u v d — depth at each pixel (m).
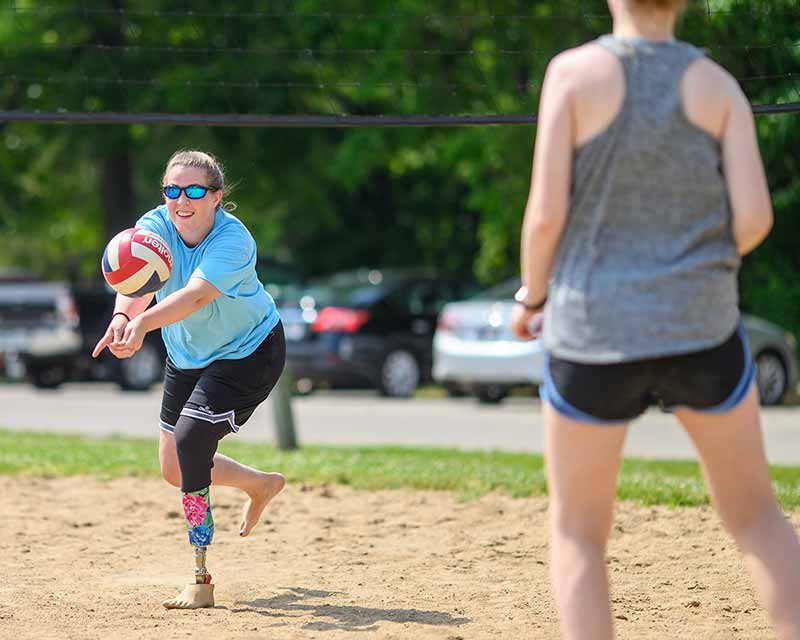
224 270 18.11
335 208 106.06
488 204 80.12
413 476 31.00
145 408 60.44
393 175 105.06
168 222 19.11
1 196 102.44
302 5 73.50
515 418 53.94
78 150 88.69
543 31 53.97
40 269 150.12
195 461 18.67
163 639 16.42
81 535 25.11
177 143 90.50
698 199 12.32
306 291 68.88
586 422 12.42
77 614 18.16
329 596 19.59
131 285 18.05
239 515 26.94
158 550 23.69
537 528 25.50
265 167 87.38
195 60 74.81
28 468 33.47
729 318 12.43
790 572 12.52
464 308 59.03
